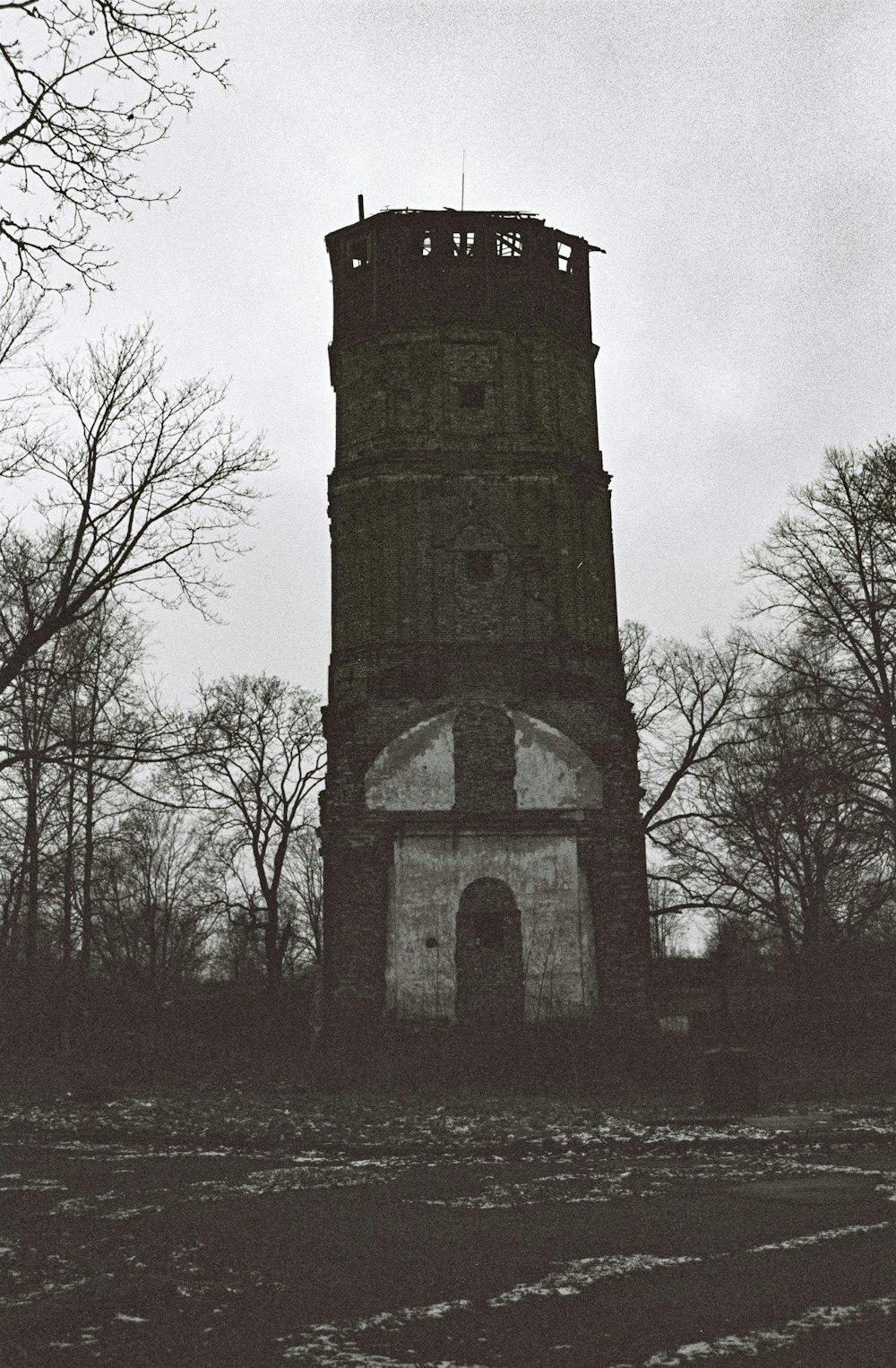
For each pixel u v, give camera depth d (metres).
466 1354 7.05
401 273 37.75
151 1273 9.01
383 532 35.91
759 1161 14.97
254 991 48.72
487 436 36.50
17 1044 37.56
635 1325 7.52
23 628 21.50
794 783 31.52
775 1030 35.91
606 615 36.53
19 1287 8.66
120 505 21.27
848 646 32.41
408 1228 10.57
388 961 33.16
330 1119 20.41
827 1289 8.23
